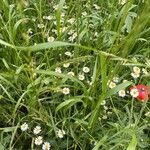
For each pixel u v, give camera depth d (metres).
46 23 0.65
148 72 0.62
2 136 0.55
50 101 0.58
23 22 0.61
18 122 0.56
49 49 0.61
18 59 0.58
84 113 0.56
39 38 0.66
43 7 0.68
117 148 0.52
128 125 0.52
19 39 0.63
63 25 0.62
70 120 0.58
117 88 0.51
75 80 0.53
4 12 0.61
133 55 0.62
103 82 0.48
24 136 0.57
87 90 0.55
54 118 0.57
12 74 0.55
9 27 0.57
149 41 0.63
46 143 0.55
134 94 0.56
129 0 0.48
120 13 0.59
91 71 0.61
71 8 0.68
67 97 0.58
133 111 0.59
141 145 0.52
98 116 0.55
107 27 0.61
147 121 0.55
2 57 0.62
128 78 0.62
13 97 0.59
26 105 0.58
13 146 0.56
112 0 0.68
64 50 0.63
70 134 0.56
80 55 0.62
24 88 0.59
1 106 0.57
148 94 0.54
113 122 0.58
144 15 0.43
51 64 0.62
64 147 0.56
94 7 0.70
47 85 0.58
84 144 0.56
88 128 0.55
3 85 0.59
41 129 0.58
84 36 0.64
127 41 0.47
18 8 0.57
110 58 0.48
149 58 0.63
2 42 0.49
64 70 0.62
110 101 0.59
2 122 0.59
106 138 0.52
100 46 0.61
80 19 0.64
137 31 0.45
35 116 0.56
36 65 0.62
